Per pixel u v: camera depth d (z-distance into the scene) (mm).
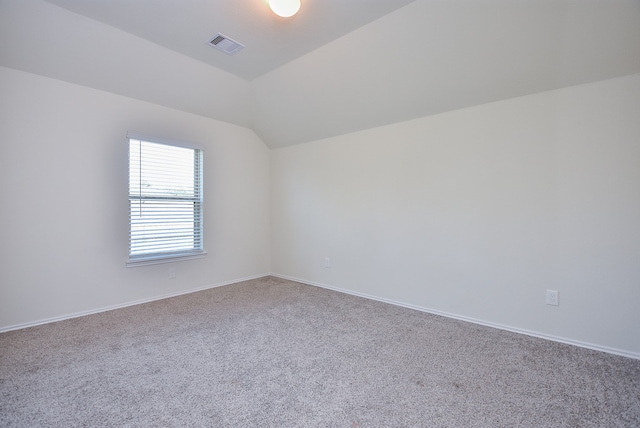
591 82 2123
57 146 2662
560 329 2289
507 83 2365
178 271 3537
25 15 2152
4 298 2436
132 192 3150
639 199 1999
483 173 2615
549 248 2322
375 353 2117
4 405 1519
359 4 2080
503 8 1936
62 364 1935
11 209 2455
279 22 2303
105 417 1446
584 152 2168
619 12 1752
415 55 2434
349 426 1405
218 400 1590
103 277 2945
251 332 2477
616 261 2078
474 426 1404
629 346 2045
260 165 4461
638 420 1440
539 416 1472
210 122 3801
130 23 2330
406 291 3131
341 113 3350
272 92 3461
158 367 1914
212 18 2258
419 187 3018
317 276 3984
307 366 1940
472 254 2695
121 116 3025
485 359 2029
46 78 2592
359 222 3520
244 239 4254
